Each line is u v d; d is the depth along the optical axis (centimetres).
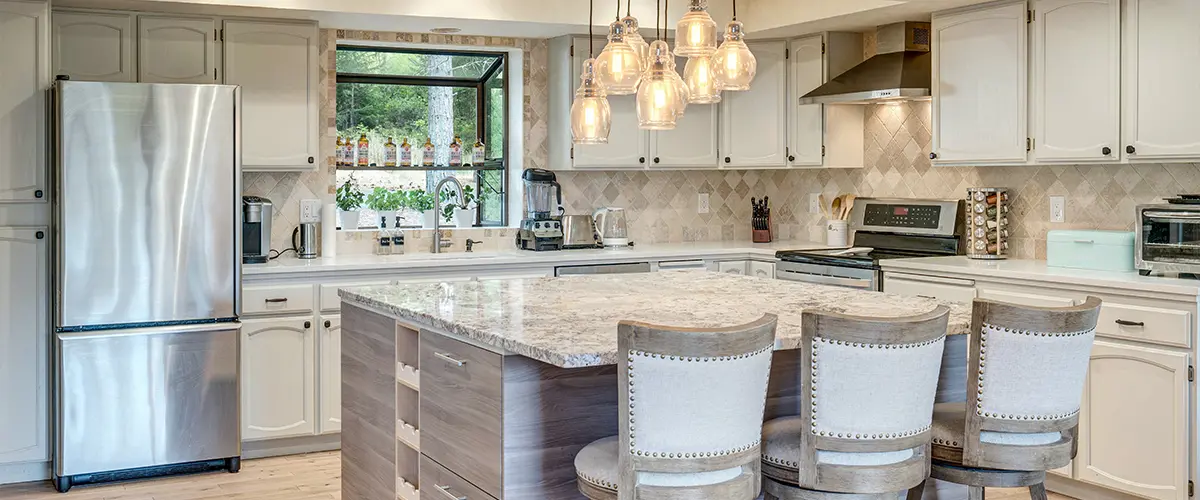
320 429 520
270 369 506
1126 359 413
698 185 677
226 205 475
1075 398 276
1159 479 405
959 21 511
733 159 626
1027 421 271
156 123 460
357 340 388
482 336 282
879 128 607
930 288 494
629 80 317
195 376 475
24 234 457
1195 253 407
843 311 326
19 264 457
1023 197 530
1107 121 449
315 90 537
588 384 288
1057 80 469
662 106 311
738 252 611
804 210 665
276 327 506
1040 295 443
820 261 556
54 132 457
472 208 626
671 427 238
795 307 336
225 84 518
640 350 235
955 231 556
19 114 452
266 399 507
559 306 339
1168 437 400
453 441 307
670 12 584
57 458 455
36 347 463
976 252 530
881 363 250
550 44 618
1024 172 529
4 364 457
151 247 463
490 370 282
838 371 250
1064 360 270
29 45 453
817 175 654
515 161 630
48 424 467
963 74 511
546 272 566
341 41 584
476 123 639
